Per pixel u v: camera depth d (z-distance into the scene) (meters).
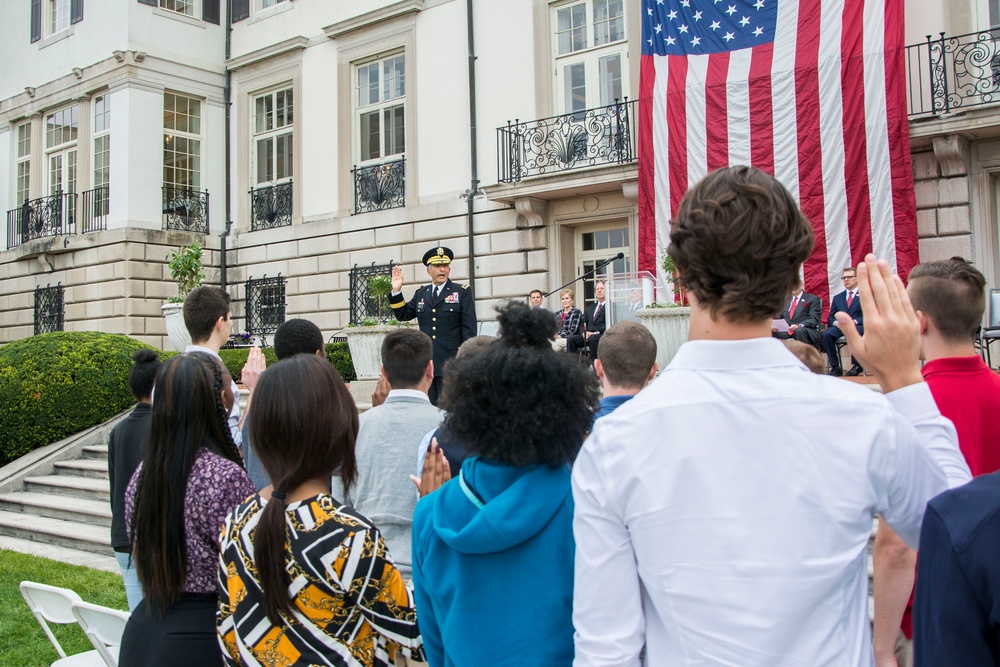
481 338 2.83
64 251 17.52
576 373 1.85
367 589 1.90
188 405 2.41
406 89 14.72
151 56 16.75
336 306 15.59
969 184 9.74
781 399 1.36
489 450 1.80
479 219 13.66
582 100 12.90
